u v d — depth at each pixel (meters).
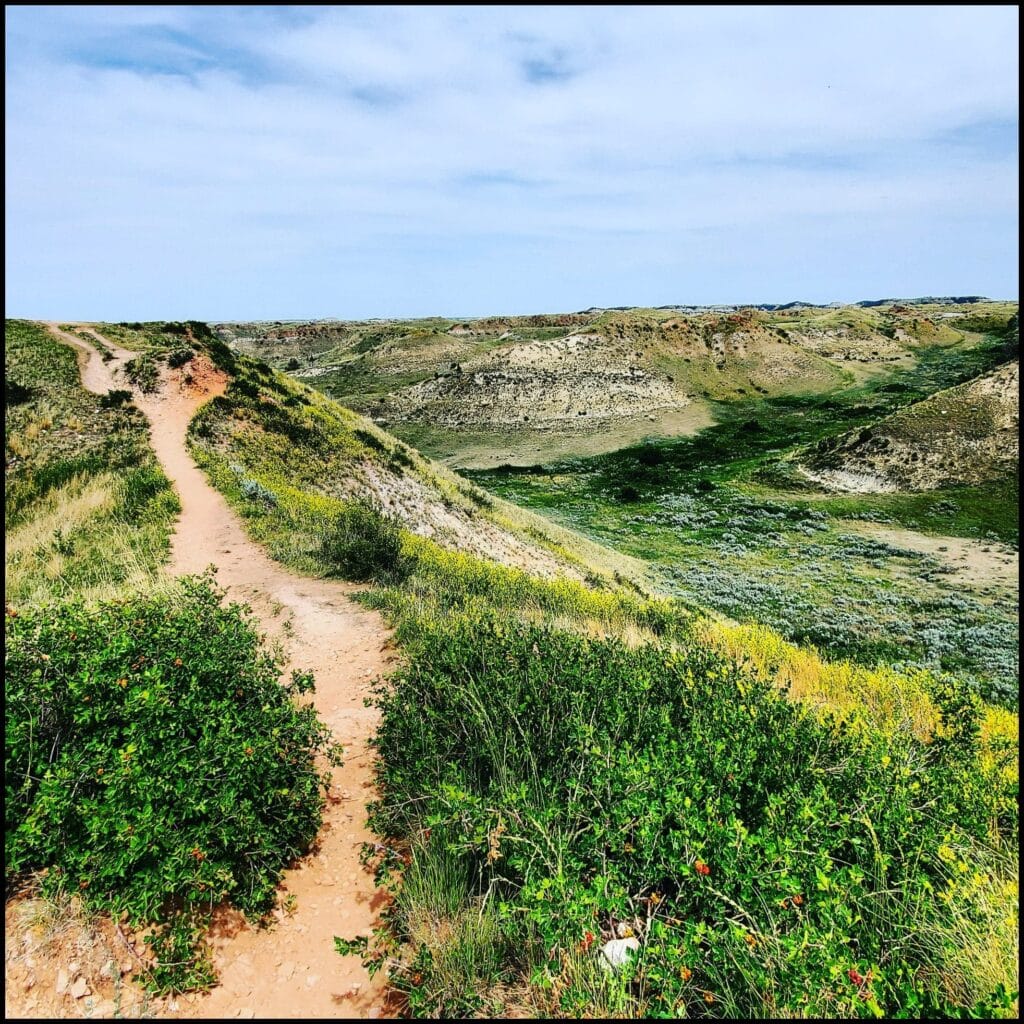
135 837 3.09
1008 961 2.71
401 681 5.33
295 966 3.12
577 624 9.74
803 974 2.41
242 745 3.78
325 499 18.14
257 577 10.68
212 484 17.41
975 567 30.69
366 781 4.79
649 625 10.62
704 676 5.12
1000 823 4.07
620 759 3.34
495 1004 2.75
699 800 3.26
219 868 3.29
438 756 4.10
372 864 3.88
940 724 5.80
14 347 25.91
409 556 12.27
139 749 3.54
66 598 8.71
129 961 2.99
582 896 2.64
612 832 3.04
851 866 3.00
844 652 21.09
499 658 5.11
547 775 3.68
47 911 3.09
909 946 2.88
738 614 25.30
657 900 2.92
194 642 4.92
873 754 3.84
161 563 11.28
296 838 4.02
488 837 3.17
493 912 3.03
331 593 9.98
